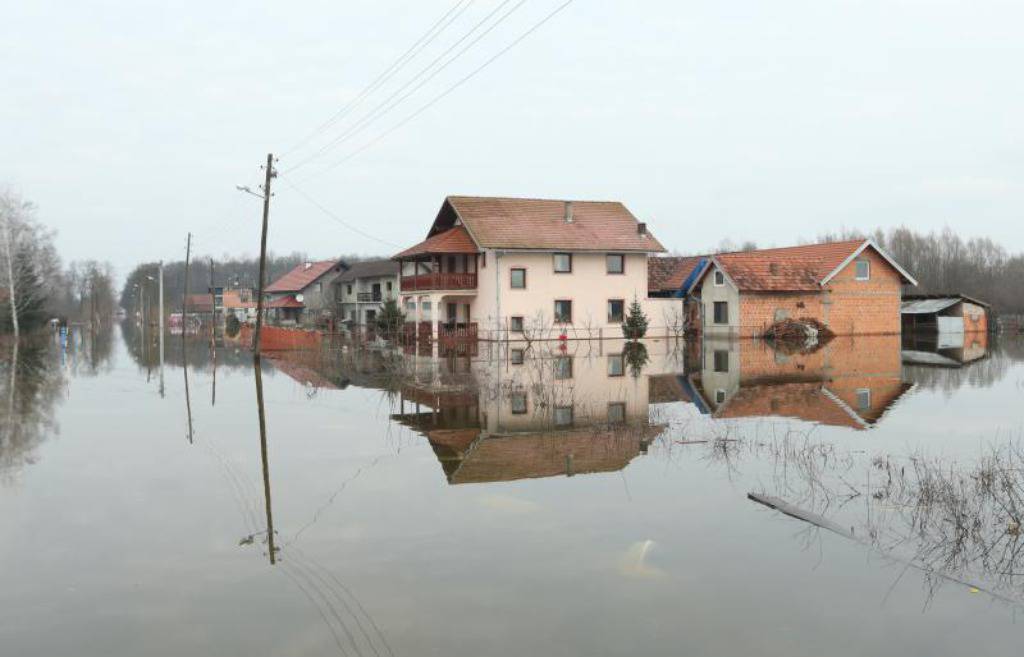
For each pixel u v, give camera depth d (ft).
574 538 23.76
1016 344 118.01
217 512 27.20
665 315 135.23
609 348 109.19
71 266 442.09
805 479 30.68
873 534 23.91
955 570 21.02
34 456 37.09
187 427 45.44
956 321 144.56
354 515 26.55
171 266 524.52
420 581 20.43
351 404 54.80
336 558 22.29
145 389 66.39
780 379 67.72
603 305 132.67
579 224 135.33
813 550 22.56
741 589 19.80
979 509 26.27
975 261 241.14
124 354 118.83
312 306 229.25
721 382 65.92
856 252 130.41
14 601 19.61
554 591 19.70
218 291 412.36
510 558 22.06
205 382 71.82
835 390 59.31
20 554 23.04
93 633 17.71
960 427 42.14
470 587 19.98
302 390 63.93
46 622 18.34
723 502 27.53
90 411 52.75
